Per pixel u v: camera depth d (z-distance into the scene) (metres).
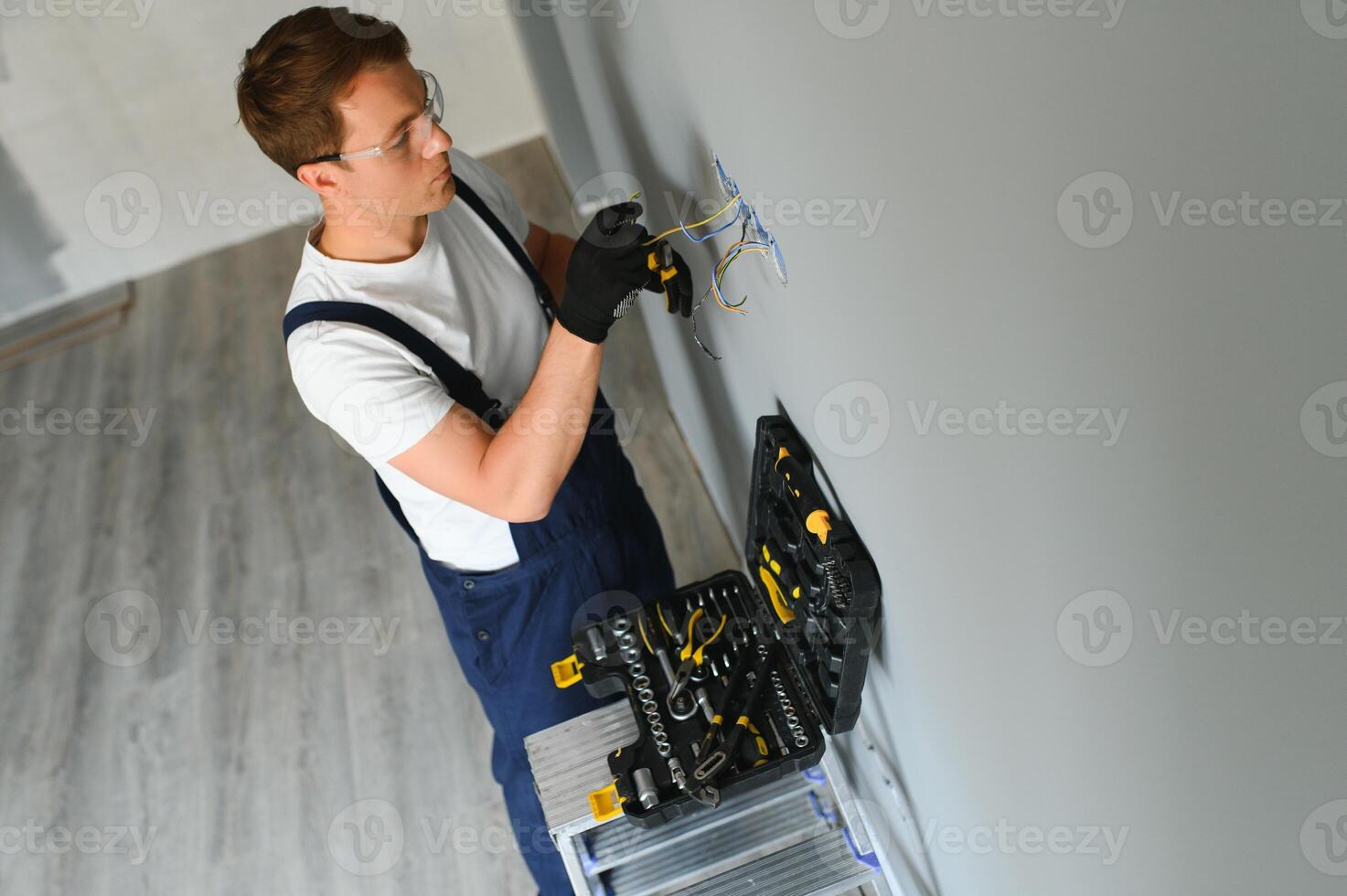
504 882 2.00
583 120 2.47
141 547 2.86
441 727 2.29
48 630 2.68
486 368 1.27
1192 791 0.55
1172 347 0.41
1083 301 0.46
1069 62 0.40
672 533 2.49
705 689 1.31
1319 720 0.40
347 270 1.16
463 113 3.90
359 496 2.88
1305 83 0.29
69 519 2.98
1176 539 0.46
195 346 3.54
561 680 1.38
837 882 1.32
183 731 2.39
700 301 1.52
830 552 1.12
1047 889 0.90
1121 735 0.62
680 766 1.24
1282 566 0.39
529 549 1.36
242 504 2.92
